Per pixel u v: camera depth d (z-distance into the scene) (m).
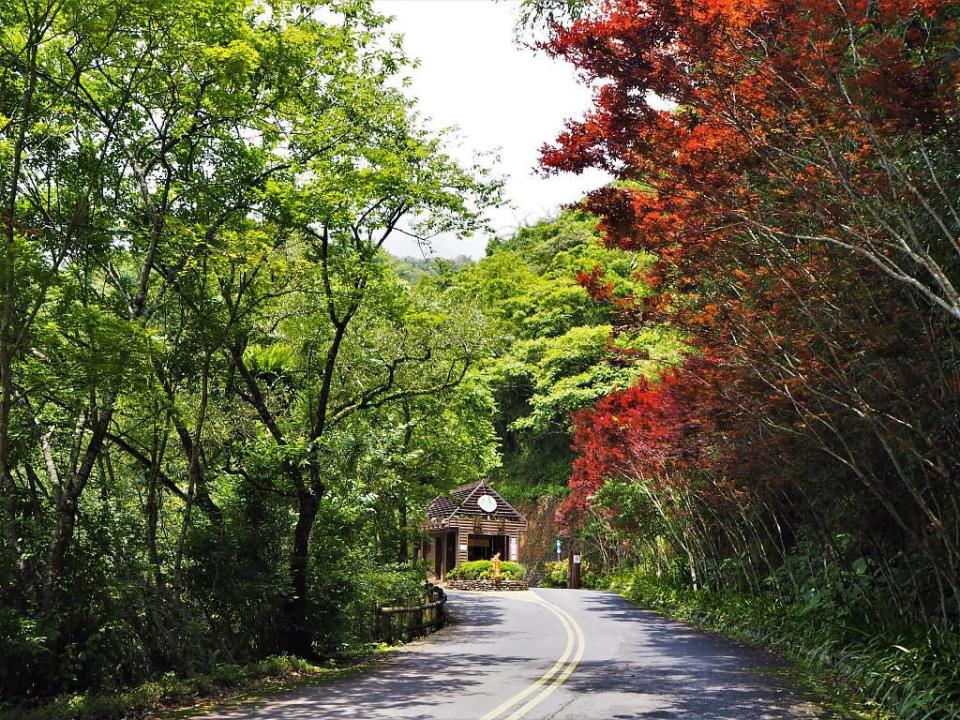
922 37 8.00
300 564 15.30
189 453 14.12
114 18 10.85
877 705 9.81
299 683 12.14
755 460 14.95
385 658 15.24
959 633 10.91
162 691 10.55
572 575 42.22
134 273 13.68
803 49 7.75
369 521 19.23
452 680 12.05
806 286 10.15
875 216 7.76
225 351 14.85
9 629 9.57
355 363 18.75
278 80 13.52
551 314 54.41
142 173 12.83
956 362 9.88
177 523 14.36
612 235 10.67
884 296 10.16
